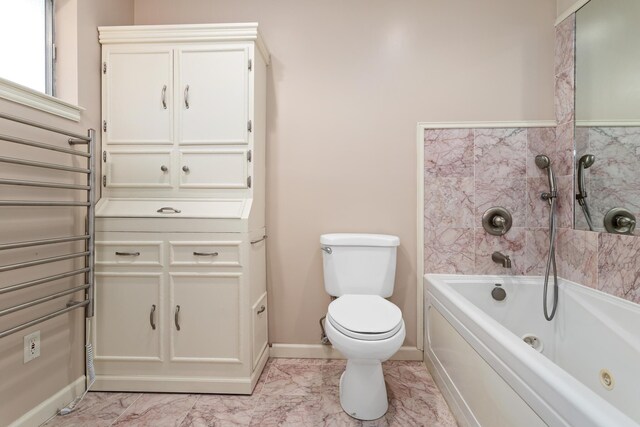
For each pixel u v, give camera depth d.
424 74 1.89
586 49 1.63
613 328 1.37
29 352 1.27
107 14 1.73
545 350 1.71
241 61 1.63
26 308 1.25
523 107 1.86
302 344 1.94
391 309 1.42
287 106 1.93
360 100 1.92
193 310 1.56
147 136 1.65
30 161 1.17
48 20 1.47
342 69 1.92
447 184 1.88
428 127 1.88
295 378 1.70
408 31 1.90
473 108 1.88
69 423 1.34
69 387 1.46
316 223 1.93
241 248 1.55
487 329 1.10
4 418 1.18
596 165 1.57
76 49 1.51
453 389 1.41
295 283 1.94
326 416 1.39
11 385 1.20
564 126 1.77
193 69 1.64
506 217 1.83
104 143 1.66
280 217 1.95
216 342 1.55
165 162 1.66
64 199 1.44
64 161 1.44
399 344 1.25
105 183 1.65
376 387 1.39
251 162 1.64
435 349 1.68
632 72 1.38
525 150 1.85
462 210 1.88
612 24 1.48
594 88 1.58
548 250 1.84
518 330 1.76
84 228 1.55
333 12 1.92
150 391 1.56
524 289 1.77
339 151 1.92
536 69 1.86
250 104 1.64
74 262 1.50
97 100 1.65
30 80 1.39
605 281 1.48
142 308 1.57
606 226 1.50
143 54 1.65
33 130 1.29
